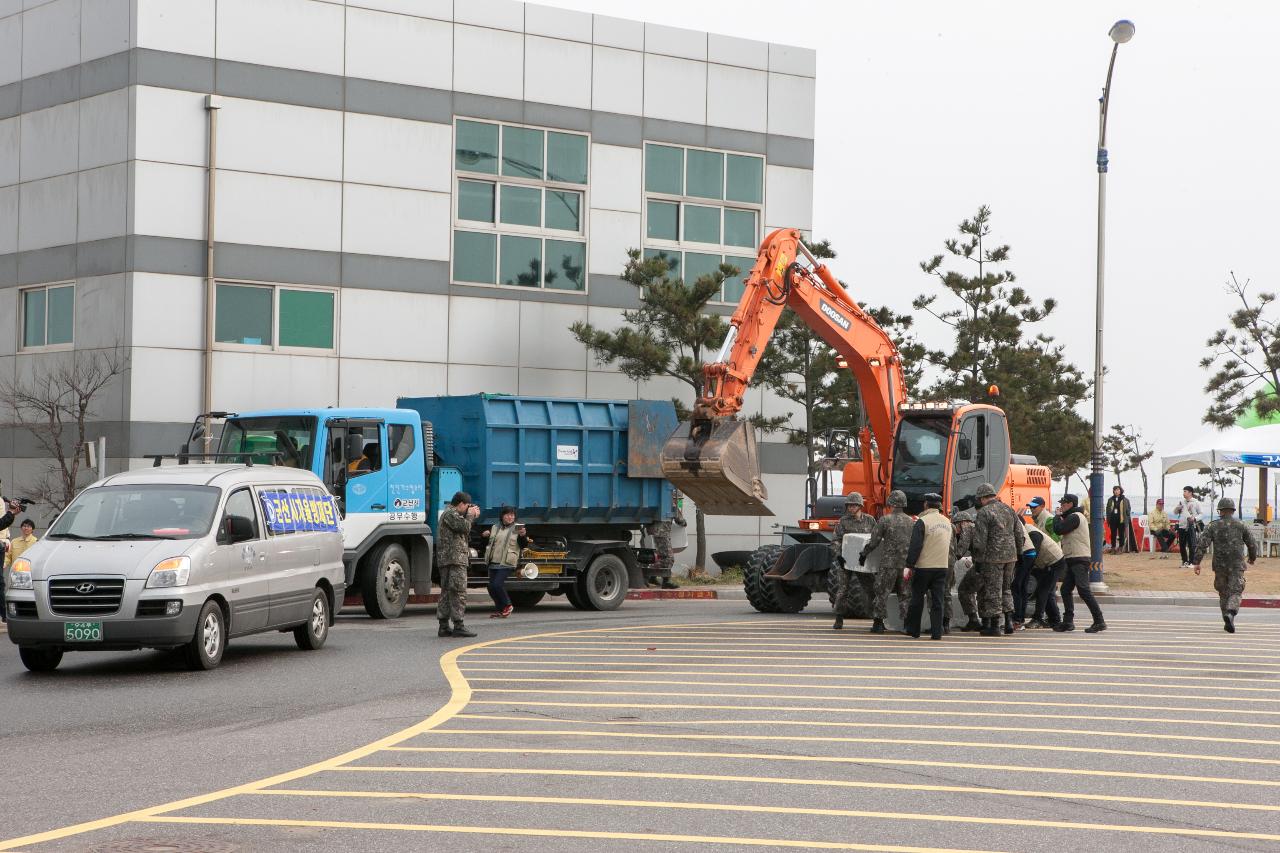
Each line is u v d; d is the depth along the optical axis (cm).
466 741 1077
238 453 2227
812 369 3559
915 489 2367
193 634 1519
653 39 3428
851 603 2139
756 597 2436
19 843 745
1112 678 1502
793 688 1394
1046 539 2142
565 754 1021
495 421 2411
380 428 2262
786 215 3616
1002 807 853
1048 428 4519
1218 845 764
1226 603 2116
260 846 738
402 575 2295
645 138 3412
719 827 789
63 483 2820
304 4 2983
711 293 3105
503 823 795
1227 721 1206
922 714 1227
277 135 2950
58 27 2966
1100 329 3064
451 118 3155
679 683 1429
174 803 849
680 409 3116
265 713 1233
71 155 2930
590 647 1794
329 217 3006
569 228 3322
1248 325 4494
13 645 1864
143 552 1523
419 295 3108
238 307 2912
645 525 2630
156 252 2814
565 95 3309
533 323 3250
